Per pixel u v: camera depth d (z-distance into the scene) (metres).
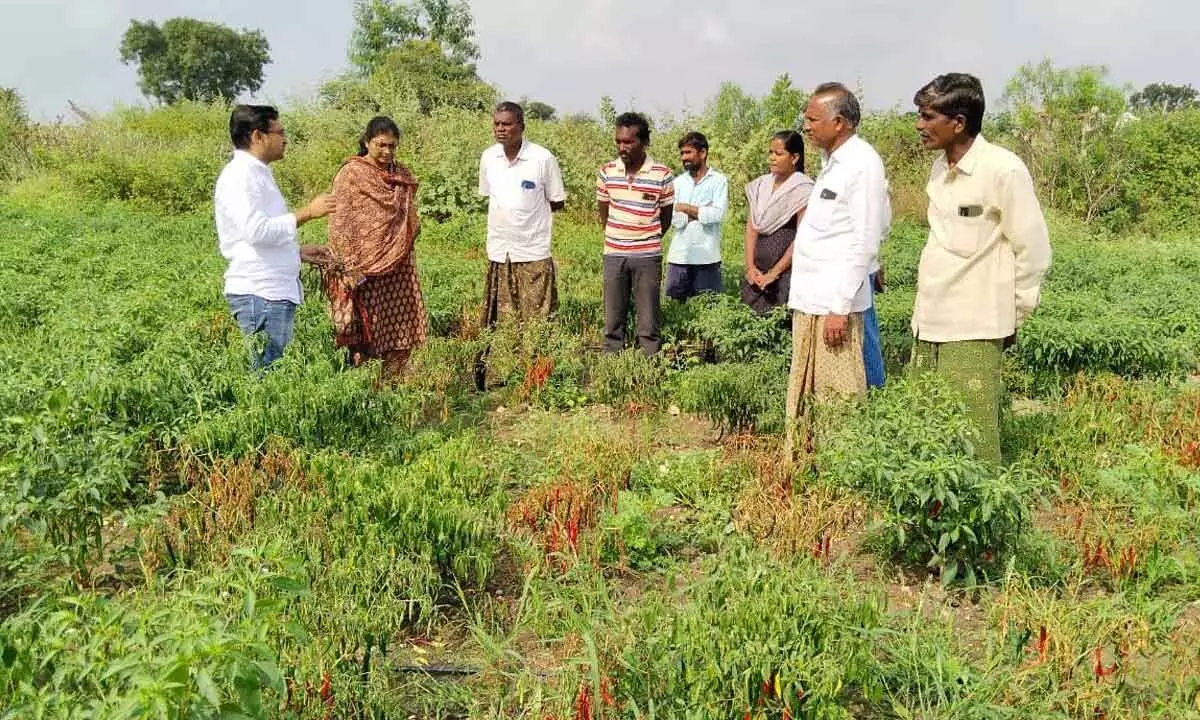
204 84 77.31
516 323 7.25
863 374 5.01
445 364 7.06
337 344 6.74
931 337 4.65
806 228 5.01
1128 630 3.33
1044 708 2.93
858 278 4.84
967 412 4.59
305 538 3.79
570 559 3.86
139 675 2.13
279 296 5.89
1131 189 19.95
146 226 15.56
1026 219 4.33
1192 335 8.06
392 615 3.46
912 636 3.19
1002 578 3.89
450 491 4.23
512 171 7.17
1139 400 6.33
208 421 4.76
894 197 19.42
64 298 8.55
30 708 2.21
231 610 2.90
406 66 34.72
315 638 3.09
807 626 3.03
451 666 3.50
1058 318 8.46
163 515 4.09
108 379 4.75
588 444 5.27
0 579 3.65
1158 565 3.96
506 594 4.06
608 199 7.39
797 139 7.03
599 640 3.22
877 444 4.08
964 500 3.89
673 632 2.98
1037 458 5.30
